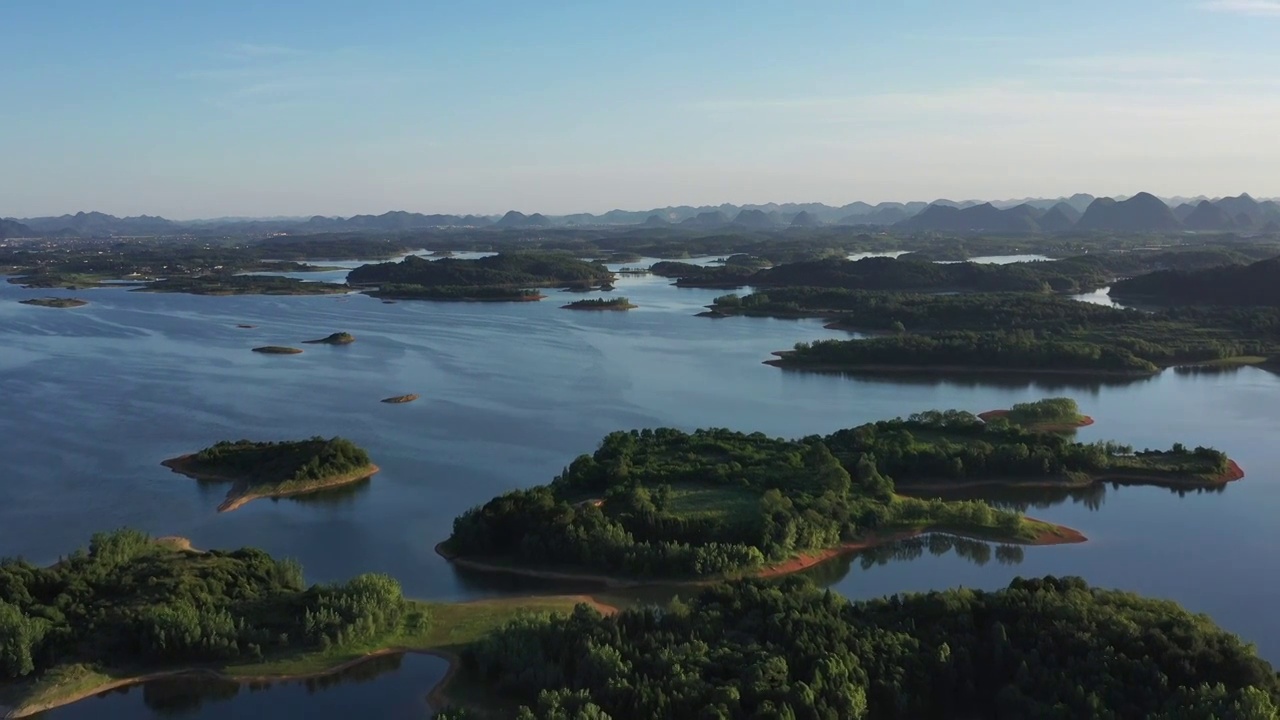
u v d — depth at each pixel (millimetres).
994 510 114312
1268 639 86938
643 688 67938
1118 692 68188
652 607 84000
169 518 118500
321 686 77875
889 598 89000
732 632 78438
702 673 71312
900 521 113062
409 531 114312
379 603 86562
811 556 105312
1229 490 128875
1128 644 73125
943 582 100188
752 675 70125
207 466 135750
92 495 126562
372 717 73750
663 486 116062
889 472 128750
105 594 88938
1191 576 100875
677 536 104688
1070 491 128250
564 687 69188
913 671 73750
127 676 78688
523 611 86875
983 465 130375
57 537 112188
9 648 78062
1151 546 109250
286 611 87562
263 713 74375
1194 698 65875
